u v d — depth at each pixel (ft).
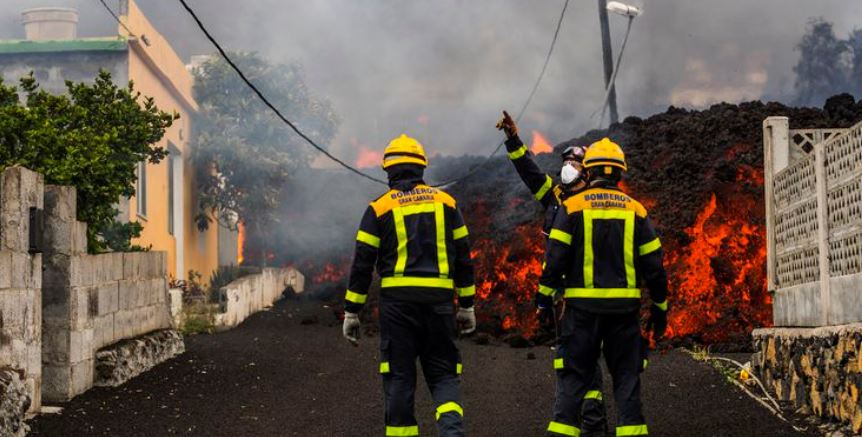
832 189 27.45
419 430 28.12
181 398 33.45
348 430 28.32
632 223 22.79
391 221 22.53
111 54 61.21
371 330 56.85
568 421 22.65
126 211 59.52
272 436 27.68
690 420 28.02
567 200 23.00
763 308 49.55
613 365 22.88
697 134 60.70
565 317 22.88
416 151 23.24
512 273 58.49
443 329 22.40
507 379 36.65
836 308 27.04
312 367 41.16
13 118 34.55
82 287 33.14
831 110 61.62
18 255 28.07
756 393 31.60
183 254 76.59
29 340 28.76
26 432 26.99
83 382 33.17
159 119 42.52
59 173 34.22
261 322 64.49
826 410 26.45
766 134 34.47
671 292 50.75
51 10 67.87
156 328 42.88
